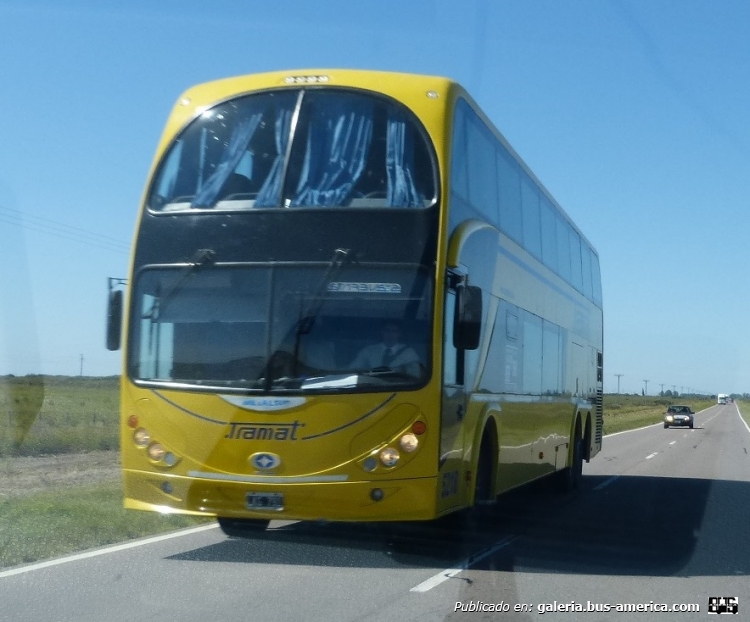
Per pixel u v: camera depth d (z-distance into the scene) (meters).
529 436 12.66
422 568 9.05
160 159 9.19
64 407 38.09
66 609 7.15
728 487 18.20
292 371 8.39
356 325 8.42
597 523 12.62
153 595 7.68
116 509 11.77
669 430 51.50
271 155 8.94
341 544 10.20
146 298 8.90
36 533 10.06
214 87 9.43
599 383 20.70
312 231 8.62
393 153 8.77
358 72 9.22
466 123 9.58
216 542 10.16
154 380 8.73
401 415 8.28
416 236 8.53
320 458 8.27
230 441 8.43
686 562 9.78
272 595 7.76
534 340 12.98
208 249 8.79
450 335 8.70
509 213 11.53
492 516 12.30
